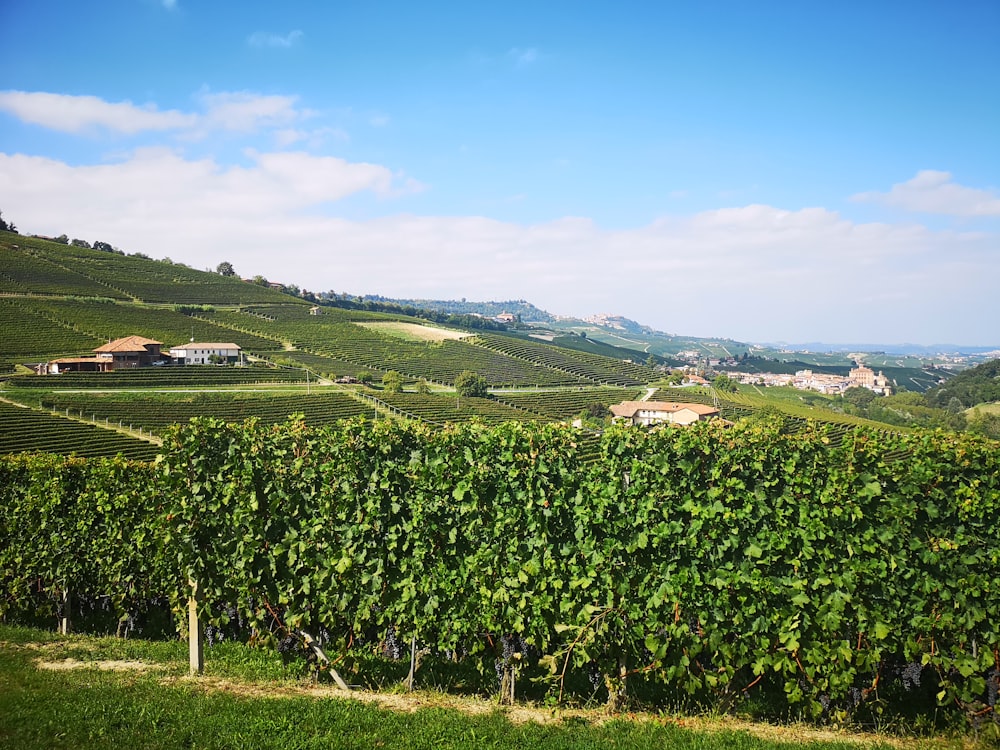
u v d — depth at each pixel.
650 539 9.27
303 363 117.31
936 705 9.35
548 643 9.65
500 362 144.50
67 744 7.39
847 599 8.71
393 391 101.19
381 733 7.88
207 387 93.12
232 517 10.61
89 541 14.73
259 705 8.61
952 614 8.68
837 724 8.89
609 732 8.24
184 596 11.64
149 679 9.78
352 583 10.17
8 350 95.44
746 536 9.16
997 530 8.72
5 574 15.12
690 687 9.00
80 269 155.38
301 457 10.59
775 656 8.88
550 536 9.60
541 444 9.81
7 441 52.53
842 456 9.13
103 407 70.88
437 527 9.92
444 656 11.09
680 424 9.80
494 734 7.98
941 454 8.92
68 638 12.91
